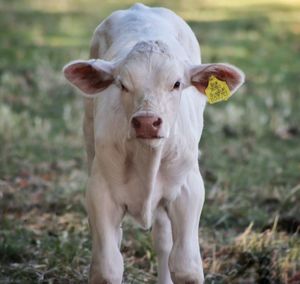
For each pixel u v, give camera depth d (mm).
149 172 7680
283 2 30344
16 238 10102
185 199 8031
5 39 22547
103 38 8852
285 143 14844
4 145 13750
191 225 8055
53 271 9289
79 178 12516
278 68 20406
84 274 9242
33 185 12133
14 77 18250
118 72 7648
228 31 24453
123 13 8836
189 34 8922
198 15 27188
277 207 11555
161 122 7109
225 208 11273
